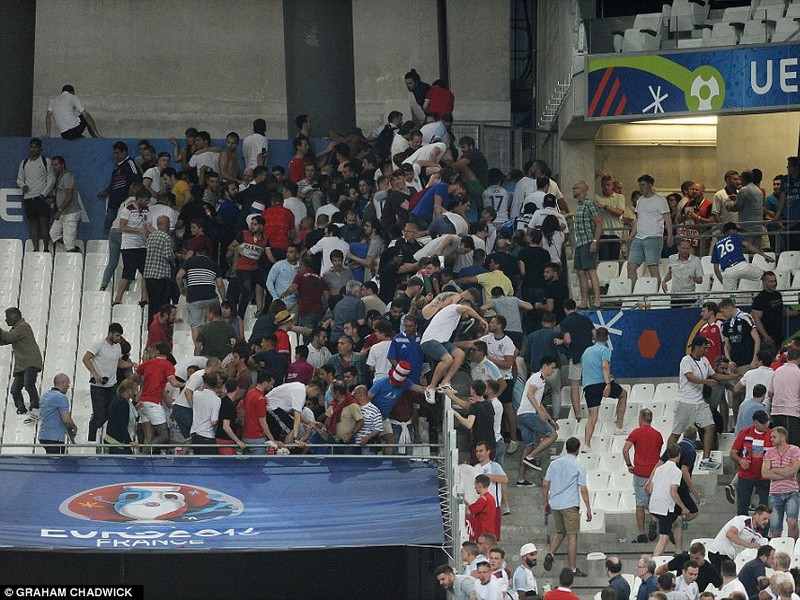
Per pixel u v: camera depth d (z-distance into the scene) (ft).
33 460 221.46
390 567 209.97
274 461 220.02
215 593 207.92
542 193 272.31
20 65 337.31
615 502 224.74
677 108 285.23
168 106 387.96
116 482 213.05
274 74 390.63
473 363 226.58
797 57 280.31
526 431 224.53
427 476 214.90
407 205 269.85
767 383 221.25
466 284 248.11
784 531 211.00
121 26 387.34
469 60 384.88
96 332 282.15
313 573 209.05
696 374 226.79
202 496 208.23
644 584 179.52
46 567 205.87
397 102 388.37
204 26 389.60
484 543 184.44
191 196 293.84
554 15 335.67
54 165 306.55
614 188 309.42
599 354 228.84
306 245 272.72
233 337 241.76
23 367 252.83
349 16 339.36
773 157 335.26
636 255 272.51
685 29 286.25
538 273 252.83
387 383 220.84
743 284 269.64
